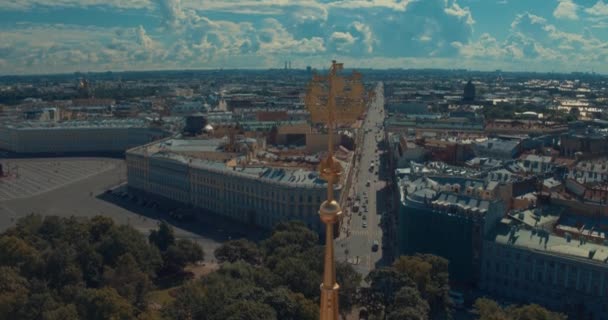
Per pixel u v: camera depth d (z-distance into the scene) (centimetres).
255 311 18350
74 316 19025
